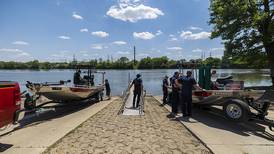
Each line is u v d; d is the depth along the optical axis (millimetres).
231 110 9055
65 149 6406
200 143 6992
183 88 10773
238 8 23547
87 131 8203
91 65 17062
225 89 10891
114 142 7000
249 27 24016
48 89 11516
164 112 12070
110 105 14883
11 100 6859
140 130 8359
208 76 11484
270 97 9828
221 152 6227
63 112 12414
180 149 6457
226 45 25656
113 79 55781
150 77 61312
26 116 11039
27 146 6629
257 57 25328
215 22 26609
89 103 16266
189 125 9078
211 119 10227
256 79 39719
